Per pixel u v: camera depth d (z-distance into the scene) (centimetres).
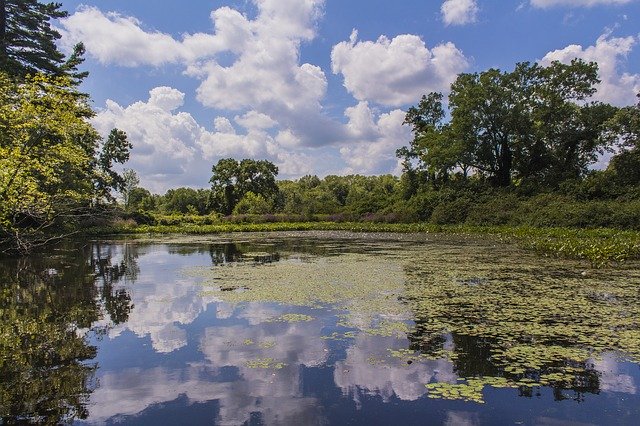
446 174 4606
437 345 617
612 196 3156
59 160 1845
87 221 3369
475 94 3900
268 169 7462
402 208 4372
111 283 1172
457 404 443
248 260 1653
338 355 586
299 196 7350
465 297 913
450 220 3772
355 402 451
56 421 420
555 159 3919
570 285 1029
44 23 2789
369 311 812
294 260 1620
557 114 3831
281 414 429
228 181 7081
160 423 414
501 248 1988
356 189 8262
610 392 465
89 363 571
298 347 621
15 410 444
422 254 1756
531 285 1034
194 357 589
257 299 932
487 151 4072
